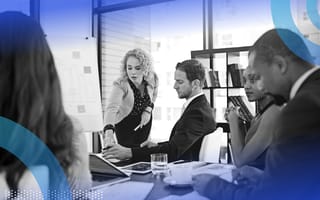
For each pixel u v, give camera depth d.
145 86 2.95
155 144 2.57
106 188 1.21
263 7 2.53
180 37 3.09
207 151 2.24
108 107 2.94
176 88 2.58
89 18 3.01
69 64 2.51
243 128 2.32
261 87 1.18
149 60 3.03
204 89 2.71
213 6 2.96
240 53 2.77
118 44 3.18
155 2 3.15
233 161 1.82
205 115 2.36
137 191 1.18
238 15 2.78
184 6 3.08
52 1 2.57
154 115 2.92
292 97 0.95
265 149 1.48
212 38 2.98
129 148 2.33
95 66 2.71
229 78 2.76
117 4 3.14
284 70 1.02
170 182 1.24
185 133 2.33
